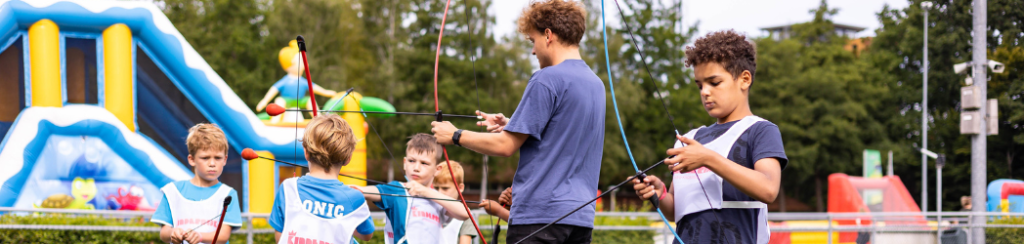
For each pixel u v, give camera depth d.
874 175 11.94
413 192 3.45
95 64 6.88
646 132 31.42
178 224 3.16
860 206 9.87
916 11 28.36
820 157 30.86
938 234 7.46
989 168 26.86
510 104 28.16
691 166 2.22
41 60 6.58
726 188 2.49
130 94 6.92
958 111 28.48
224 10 29.55
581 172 2.38
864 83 31.78
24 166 6.36
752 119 2.48
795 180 32.88
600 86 2.46
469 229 3.70
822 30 36.72
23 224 5.43
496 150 2.29
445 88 28.02
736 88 2.52
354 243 2.88
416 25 30.06
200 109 7.23
